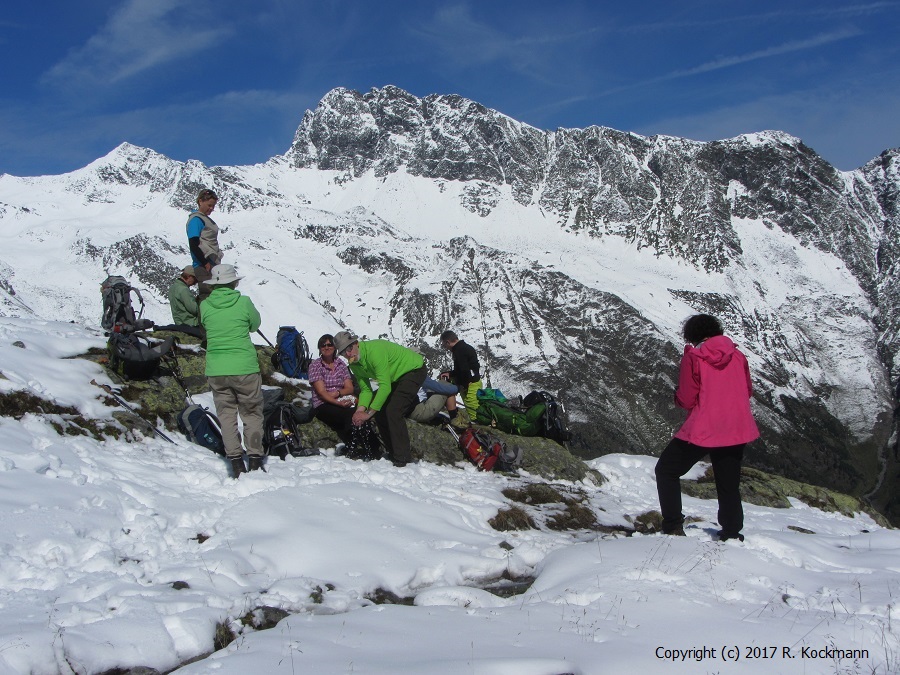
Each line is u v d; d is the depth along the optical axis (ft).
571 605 22.07
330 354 42.34
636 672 17.26
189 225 47.57
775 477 62.95
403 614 21.09
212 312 32.91
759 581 24.36
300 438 40.70
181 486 31.42
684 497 49.42
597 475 49.03
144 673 17.78
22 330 42.68
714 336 30.09
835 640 19.19
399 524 28.76
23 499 25.59
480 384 52.03
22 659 16.66
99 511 26.37
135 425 37.09
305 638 18.85
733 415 29.27
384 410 40.88
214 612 20.04
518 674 16.60
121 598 20.17
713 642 18.85
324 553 25.32
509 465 43.78
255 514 27.12
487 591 24.85
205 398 43.24
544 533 34.30
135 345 40.37
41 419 33.68
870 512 64.13
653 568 24.57
